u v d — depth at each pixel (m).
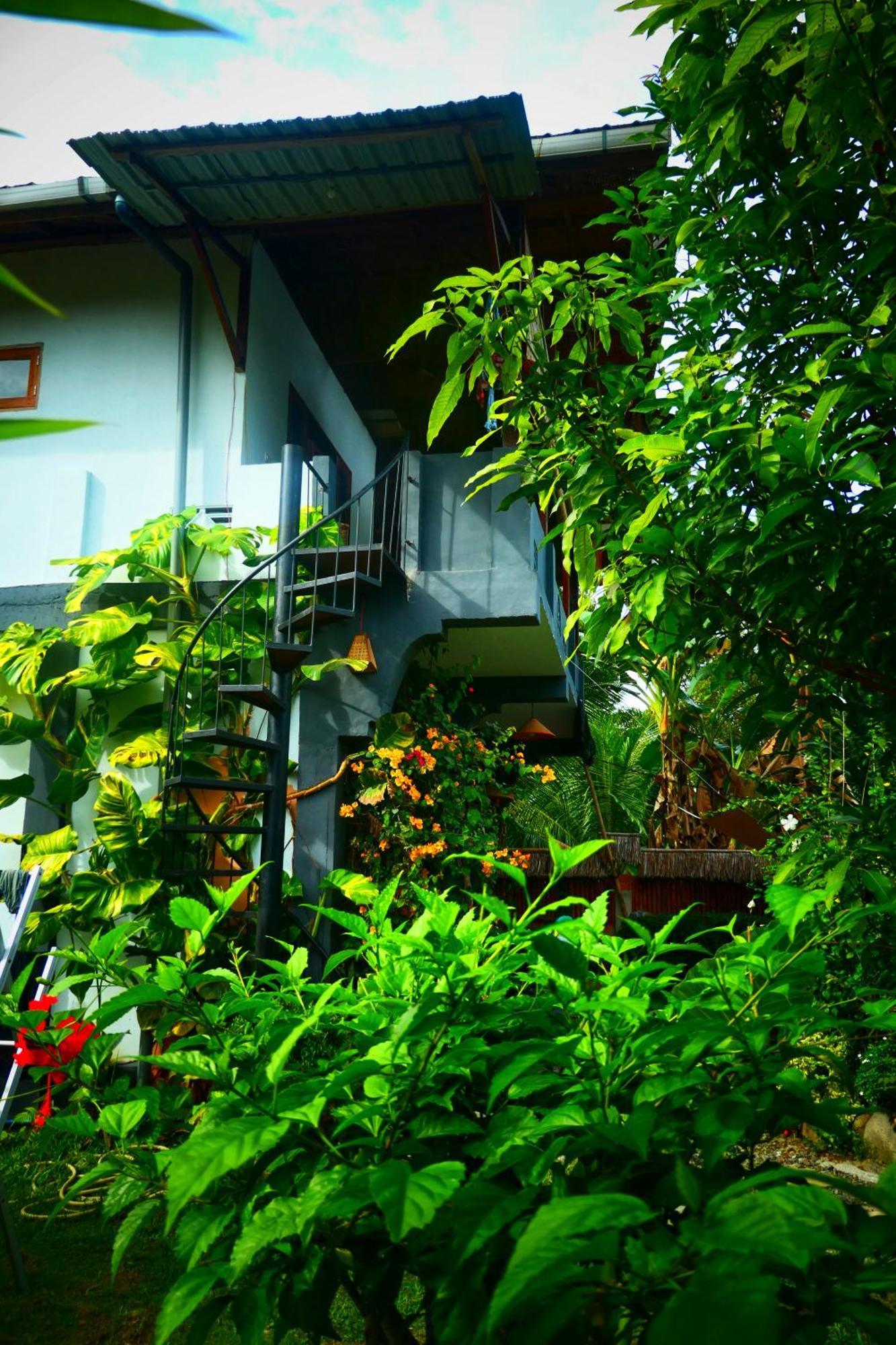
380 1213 1.20
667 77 2.88
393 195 6.84
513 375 2.78
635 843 13.29
